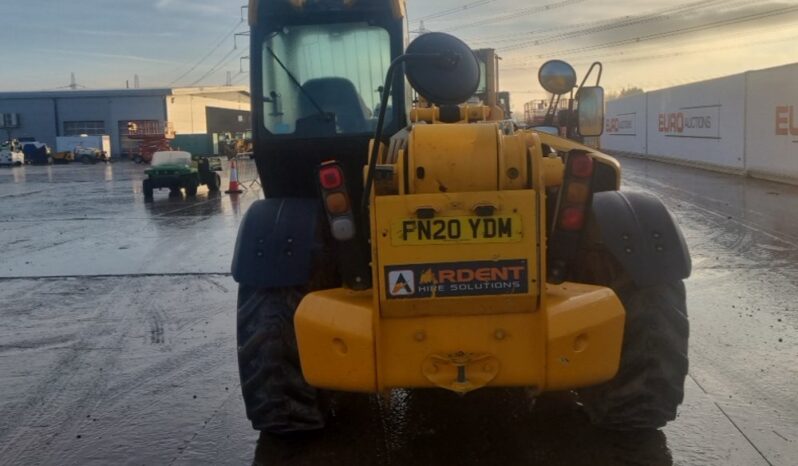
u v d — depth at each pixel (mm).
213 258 12266
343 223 3865
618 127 42312
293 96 5367
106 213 19922
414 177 3738
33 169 51750
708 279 9281
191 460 4734
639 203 4410
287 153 5414
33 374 6562
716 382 5746
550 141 5250
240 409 5570
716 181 22594
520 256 3684
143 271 11289
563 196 3760
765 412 5164
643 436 4770
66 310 8953
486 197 3646
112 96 74188
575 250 3779
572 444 4699
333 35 5328
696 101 28750
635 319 4418
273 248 4422
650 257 4211
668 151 32688
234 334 7691
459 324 3809
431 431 4977
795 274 9484
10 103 74875
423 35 4094
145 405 5734
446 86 4062
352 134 5371
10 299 9609
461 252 3682
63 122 74938
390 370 3857
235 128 91062
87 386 6215
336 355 3879
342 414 5285
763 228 13273
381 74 5344
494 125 3887
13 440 5152
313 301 3994
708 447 4625
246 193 25688
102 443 5059
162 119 74312
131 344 7426
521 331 3814
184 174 24391
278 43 5332
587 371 3836
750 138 23484
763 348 6555
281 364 4566
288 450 4777
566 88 6266
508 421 5074
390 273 3705
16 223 18000
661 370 4410
